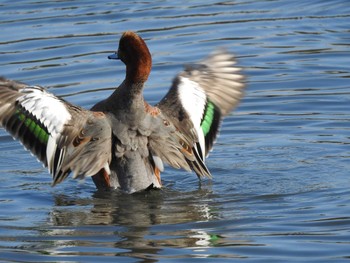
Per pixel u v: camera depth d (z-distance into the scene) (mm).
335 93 16812
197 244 10820
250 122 15711
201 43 19141
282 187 12922
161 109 13016
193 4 21547
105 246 10812
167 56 18547
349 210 11797
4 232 11328
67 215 11961
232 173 13625
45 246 10836
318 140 14797
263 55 18562
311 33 19672
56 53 18844
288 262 10250
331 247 10609
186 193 12781
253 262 10273
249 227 11344
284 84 17297
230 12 20969
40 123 12289
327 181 13094
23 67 18219
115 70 18109
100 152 12438
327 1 21344
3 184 13375
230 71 13172
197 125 12992
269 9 21109
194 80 13211
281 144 14719
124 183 12555
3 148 14945
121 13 20938
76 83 17562
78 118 12508
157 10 21125
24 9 21250
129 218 11789
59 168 12398
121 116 12625
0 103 12062
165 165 14125
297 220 11516
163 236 11109
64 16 20750
